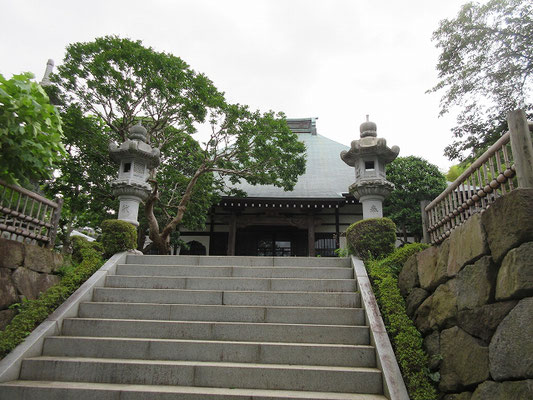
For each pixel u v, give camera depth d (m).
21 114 4.18
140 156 7.82
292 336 4.28
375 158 7.56
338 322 4.54
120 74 10.12
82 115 10.62
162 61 10.17
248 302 5.00
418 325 4.11
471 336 3.09
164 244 10.86
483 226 3.07
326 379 3.58
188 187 11.62
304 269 5.69
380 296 4.66
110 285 5.54
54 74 10.12
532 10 9.60
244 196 14.77
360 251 5.99
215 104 10.53
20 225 4.93
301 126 23.03
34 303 4.57
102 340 4.13
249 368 3.65
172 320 4.71
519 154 2.85
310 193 15.84
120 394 3.38
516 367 2.45
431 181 12.05
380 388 3.52
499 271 2.77
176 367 3.69
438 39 10.63
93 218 13.60
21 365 3.79
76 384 3.58
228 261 6.21
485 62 10.13
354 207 15.98
